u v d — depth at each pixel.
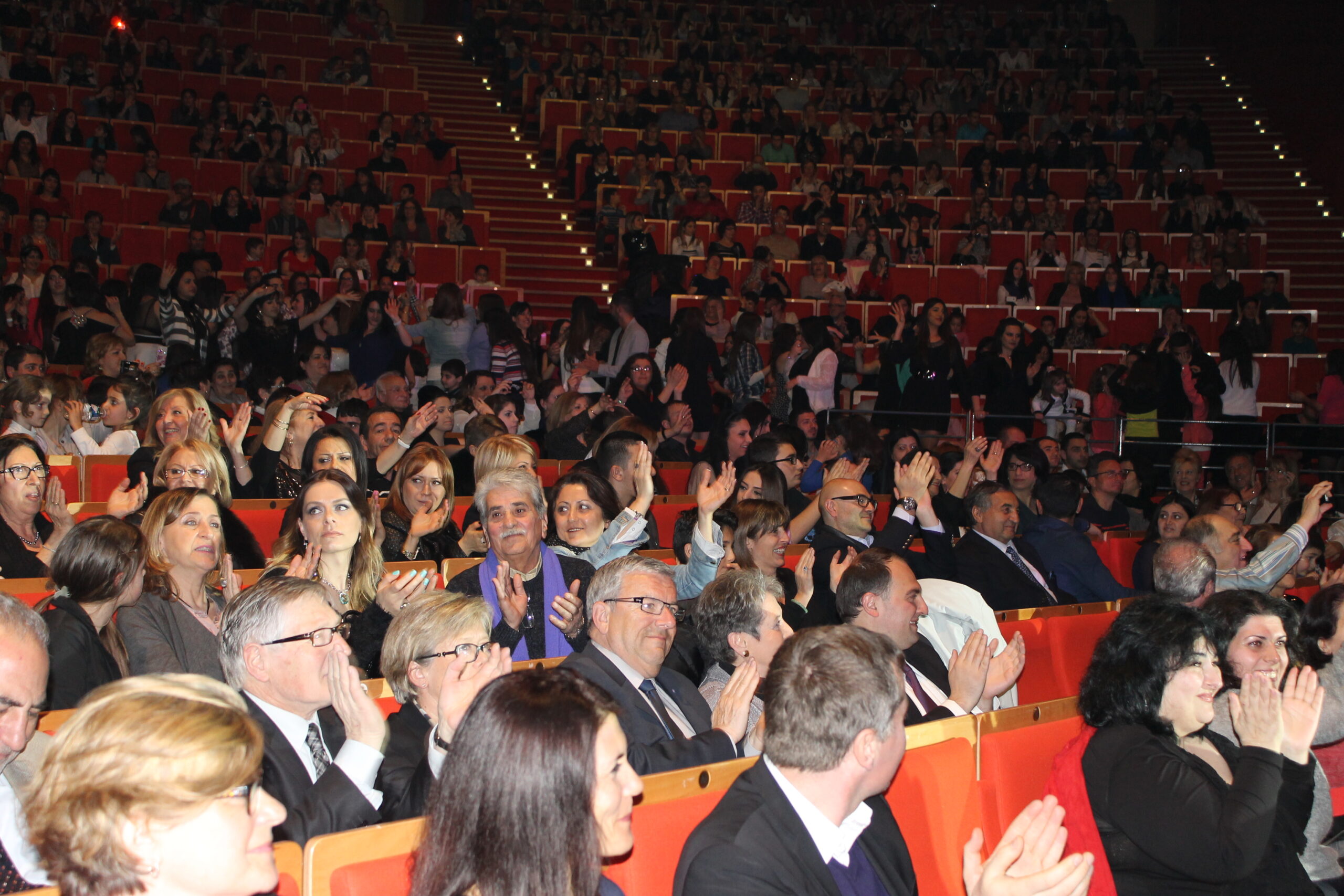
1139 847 2.56
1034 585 5.12
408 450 5.57
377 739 2.29
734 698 2.76
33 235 11.67
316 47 17.22
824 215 14.12
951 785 2.64
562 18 19.44
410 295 11.04
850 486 4.54
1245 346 11.09
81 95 14.27
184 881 1.39
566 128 16.12
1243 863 2.46
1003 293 13.38
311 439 4.66
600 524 4.07
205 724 1.41
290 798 2.40
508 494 3.51
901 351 9.93
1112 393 10.55
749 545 3.92
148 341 9.24
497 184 15.97
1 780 2.09
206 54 15.68
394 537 4.55
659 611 2.86
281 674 2.47
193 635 3.17
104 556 2.91
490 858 1.59
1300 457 10.08
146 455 4.85
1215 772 2.66
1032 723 2.92
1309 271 15.73
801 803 2.16
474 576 3.62
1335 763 3.52
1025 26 19.94
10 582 3.41
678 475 7.41
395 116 16.31
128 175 13.52
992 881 2.01
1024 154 16.09
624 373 8.18
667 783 2.28
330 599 2.74
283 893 1.84
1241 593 3.33
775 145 16.02
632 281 11.95
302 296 10.41
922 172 15.96
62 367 8.99
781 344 9.55
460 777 1.64
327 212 13.62
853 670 2.13
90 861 1.35
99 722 1.40
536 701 1.66
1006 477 7.28
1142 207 15.23
